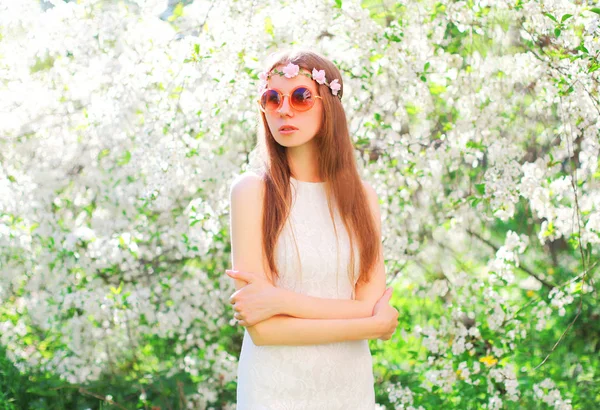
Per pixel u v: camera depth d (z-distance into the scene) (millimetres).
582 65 3242
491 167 3551
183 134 3654
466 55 3662
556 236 3539
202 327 3902
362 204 2092
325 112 2049
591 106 3326
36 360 3990
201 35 3553
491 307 3680
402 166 3693
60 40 3695
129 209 3760
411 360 4086
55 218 3824
